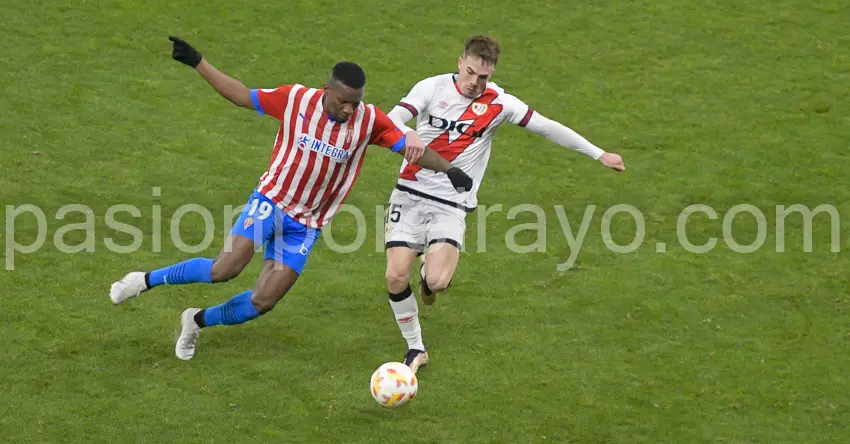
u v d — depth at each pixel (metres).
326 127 24.08
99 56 41.88
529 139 39.41
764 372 26.50
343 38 44.66
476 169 26.72
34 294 28.33
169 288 29.30
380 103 40.31
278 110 24.34
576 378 26.05
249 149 37.28
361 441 23.19
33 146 35.91
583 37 45.91
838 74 43.97
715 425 24.33
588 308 29.42
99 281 29.30
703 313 29.27
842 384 26.03
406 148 24.47
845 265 31.86
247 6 46.38
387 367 23.66
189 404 24.12
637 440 23.72
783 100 42.19
